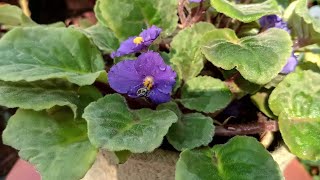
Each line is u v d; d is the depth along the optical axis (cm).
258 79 11
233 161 11
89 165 11
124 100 12
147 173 13
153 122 11
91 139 10
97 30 15
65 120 12
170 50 14
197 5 14
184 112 13
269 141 13
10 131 11
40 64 13
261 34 13
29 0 28
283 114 12
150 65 12
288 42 12
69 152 11
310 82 13
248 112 14
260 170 11
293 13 14
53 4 29
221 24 15
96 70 13
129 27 14
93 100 12
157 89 12
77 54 13
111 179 14
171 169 12
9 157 29
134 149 10
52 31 13
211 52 12
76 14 28
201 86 13
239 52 12
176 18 14
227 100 13
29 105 11
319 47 15
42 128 11
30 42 13
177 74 13
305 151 12
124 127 11
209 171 11
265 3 14
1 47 12
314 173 24
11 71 12
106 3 13
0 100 11
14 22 18
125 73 12
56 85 12
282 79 13
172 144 12
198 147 12
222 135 13
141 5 14
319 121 12
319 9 17
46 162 11
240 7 13
